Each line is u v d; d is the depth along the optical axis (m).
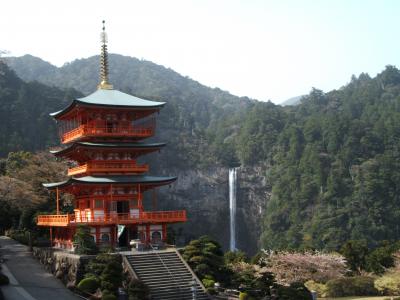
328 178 196.12
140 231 64.19
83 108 63.41
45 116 189.25
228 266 60.97
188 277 53.78
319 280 65.56
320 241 179.00
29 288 51.28
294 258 66.62
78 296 49.25
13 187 82.06
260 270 64.88
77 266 53.38
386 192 190.00
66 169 98.12
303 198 195.75
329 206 188.50
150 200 193.25
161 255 56.59
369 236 179.25
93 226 61.62
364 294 63.03
